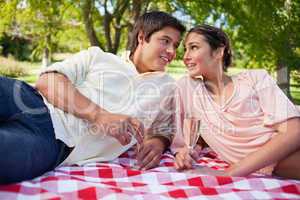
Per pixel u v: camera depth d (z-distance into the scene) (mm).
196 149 2363
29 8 6914
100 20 7289
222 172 1903
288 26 6090
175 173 1835
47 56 10633
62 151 1894
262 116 2018
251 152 1941
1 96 1726
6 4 6652
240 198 1593
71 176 1776
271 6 6031
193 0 6453
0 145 1499
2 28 7809
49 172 1838
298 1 6043
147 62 2238
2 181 1573
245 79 2107
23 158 1585
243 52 6805
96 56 2184
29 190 1558
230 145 2051
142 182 1779
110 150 2117
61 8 6859
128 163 2141
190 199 1584
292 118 1901
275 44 6109
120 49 8359
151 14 2221
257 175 1949
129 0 6660
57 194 1538
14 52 13023
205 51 2082
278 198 1605
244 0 6172
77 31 7941
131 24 6430
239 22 6215
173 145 2254
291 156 1902
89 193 1563
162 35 2176
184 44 2186
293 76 6441
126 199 1521
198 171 1927
